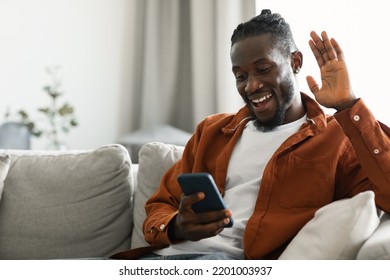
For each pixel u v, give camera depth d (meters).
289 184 1.33
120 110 3.34
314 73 2.58
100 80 3.31
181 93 3.31
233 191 1.37
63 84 3.26
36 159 1.80
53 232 1.68
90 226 1.68
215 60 3.15
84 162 1.75
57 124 3.24
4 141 2.83
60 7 3.27
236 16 3.07
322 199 1.30
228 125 1.49
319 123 1.38
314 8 2.58
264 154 1.38
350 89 1.29
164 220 1.33
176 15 3.27
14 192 1.72
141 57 3.34
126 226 1.72
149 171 1.71
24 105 3.21
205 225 1.15
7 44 3.20
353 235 1.07
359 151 1.26
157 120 3.24
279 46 1.36
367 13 2.44
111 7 3.34
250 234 1.28
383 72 2.38
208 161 1.47
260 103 1.36
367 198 1.08
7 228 1.69
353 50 2.45
